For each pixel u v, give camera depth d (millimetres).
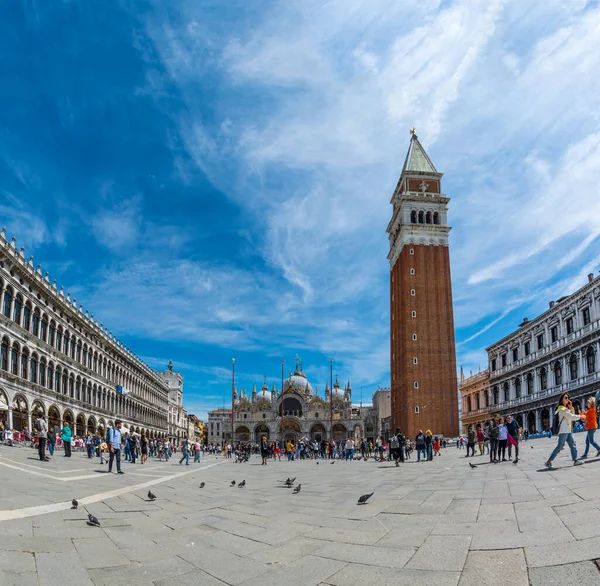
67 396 73125
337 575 9148
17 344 58656
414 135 130000
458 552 9750
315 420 187250
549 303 86375
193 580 9328
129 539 12047
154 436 132250
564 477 16719
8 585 8523
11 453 37000
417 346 110500
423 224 116875
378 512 14117
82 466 34250
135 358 112562
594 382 68062
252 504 17188
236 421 190125
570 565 8375
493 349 106375
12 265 57625
